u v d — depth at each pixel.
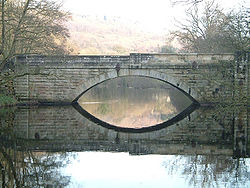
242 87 27.14
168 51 59.72
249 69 28.45
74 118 27.12
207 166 13.12
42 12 29.66
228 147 16.86
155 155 15.20
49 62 32.59
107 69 32.28
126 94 54.62
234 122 24.84
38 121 24.88
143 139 19.70
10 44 29.12
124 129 23.92
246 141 18.39
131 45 122.69
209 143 17.97
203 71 31.70
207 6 40.59
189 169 12.77
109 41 121.75
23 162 13.57
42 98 33.25
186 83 32.06
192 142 18.36
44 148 16.50
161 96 52.22
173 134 21.16
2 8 24.42
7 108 29.92
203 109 31.22
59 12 30.03
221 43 31.02
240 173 12.16
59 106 32.72
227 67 30.75
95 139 19.55
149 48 116.56
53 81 32.94
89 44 110.38
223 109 25.08
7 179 11.38
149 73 32.00
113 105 38.53
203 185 10.80
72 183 11.12
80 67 32.50
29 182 11.07
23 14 25.52
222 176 11.77
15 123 23.48
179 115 29.73
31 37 28.31
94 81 32.53
